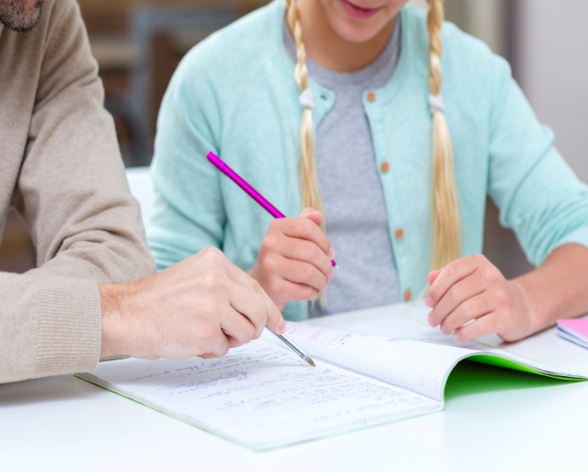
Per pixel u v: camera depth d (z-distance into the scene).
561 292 0.96
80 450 0.54
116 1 2.97
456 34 1.30
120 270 0.81
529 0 2.45
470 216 1.30
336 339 0.77
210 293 0.68
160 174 1.22
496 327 0.84
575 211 1.17
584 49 2.38
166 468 0.51
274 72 1.20
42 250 0.91
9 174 0.92
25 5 0.82
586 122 2.41
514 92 1.31
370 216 1.20
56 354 0.65
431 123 1.24
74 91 0.96
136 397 0.65
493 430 0.58
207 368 0.74
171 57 2.99
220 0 2.96
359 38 1.06
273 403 0.62
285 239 0.93
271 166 1.19
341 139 1.20
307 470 0.50
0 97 0.92
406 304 1.12
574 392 0.67
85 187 0.89
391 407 0.61
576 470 0.50
